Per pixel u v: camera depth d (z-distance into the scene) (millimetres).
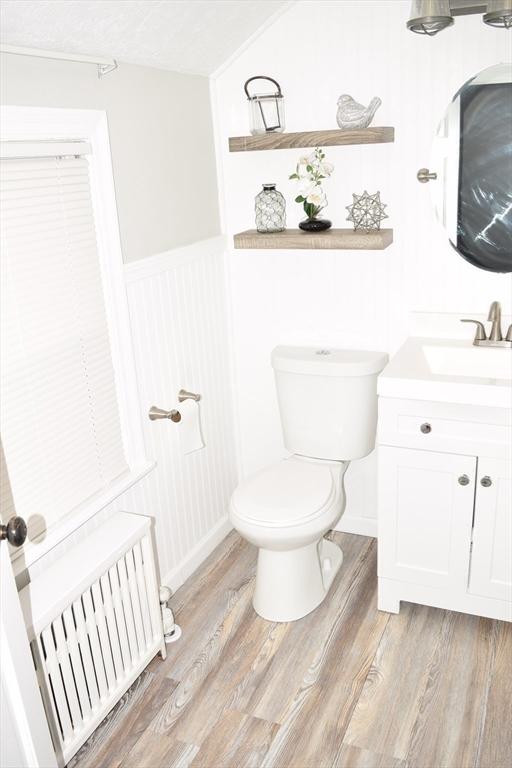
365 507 2859
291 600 2348
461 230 2375
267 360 2867
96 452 2012
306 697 2021
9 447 1665
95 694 1833
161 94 2221
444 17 1925
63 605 1652
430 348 2373
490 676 2062
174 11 1906
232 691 2059
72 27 1657
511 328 2277
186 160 2420
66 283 1822
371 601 2447
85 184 1856
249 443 3053
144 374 2258
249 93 2537
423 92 2277
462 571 2195
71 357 1867
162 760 1841
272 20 2381
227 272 2779
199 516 2740
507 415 1966
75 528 1873
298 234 2451
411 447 2121
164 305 2346
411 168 2373
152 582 2053
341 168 2475
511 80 2170
